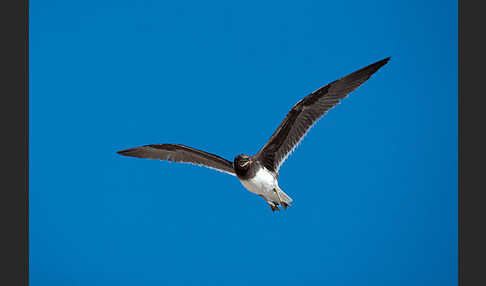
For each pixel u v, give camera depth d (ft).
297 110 36.94
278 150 38.32
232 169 40.40
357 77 35.76
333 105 36.52
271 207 39.99
